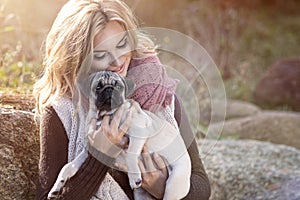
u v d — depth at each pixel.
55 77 2.49
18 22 5.08
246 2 12.21
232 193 4.31
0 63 3.95
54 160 2.46
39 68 3.40
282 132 6.48
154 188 2.50
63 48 2.43
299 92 8.66
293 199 4.11
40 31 5.07
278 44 11.68
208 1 11.21
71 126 2.48
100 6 2.41
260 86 8.86
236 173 4.41
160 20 10.27
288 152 4.91
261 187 4.31
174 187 2.46
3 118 2.70
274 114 6.86
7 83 3.79
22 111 2.81
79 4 2.44
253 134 6.47
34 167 2.74
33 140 2.76
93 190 2.40
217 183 4.35
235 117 7.35
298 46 11.77
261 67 10.38
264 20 12.82
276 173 4.45
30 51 4.76
